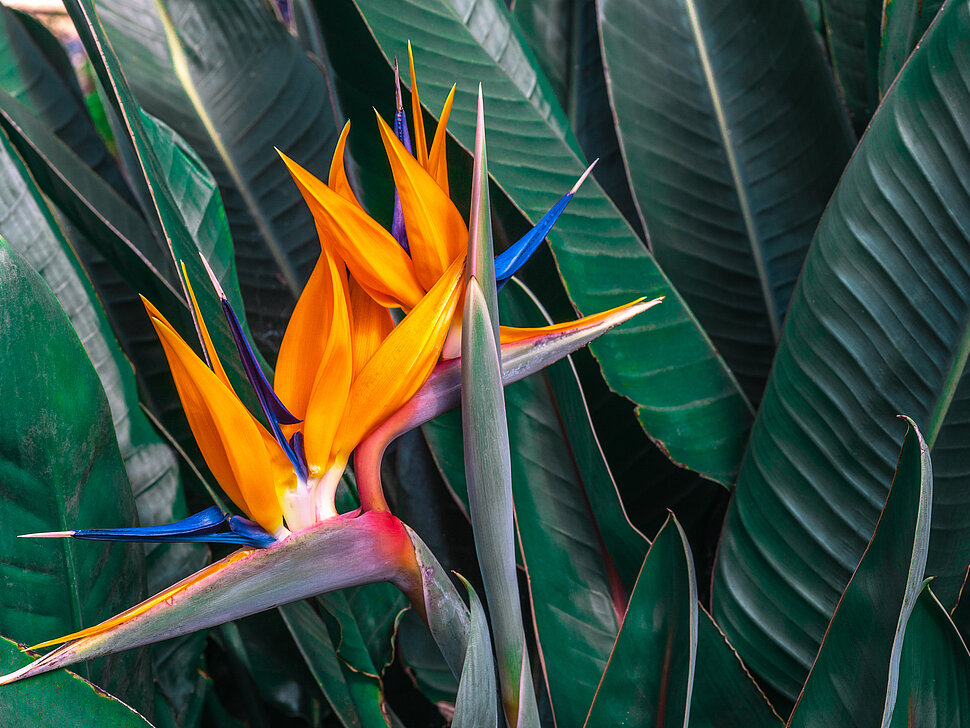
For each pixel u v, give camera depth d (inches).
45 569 35.1
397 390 30.4
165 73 55.3
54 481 34.9
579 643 41.4
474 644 29.6
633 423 50.9
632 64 54.2
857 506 41.3
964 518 40.6
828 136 53.7
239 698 59.5
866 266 40.4
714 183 55.4
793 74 53.5
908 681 36.5
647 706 36.8
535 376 40.9
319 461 30.4
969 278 39.1
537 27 64.8
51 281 41.9
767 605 42.8
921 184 39.4
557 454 41.4
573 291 45.5
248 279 57.4
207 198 42.1
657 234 55.7
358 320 31.3
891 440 40.7
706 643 37.9
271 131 56.2
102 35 35.6
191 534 29.7
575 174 45.6
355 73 42.6
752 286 56.4
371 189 46.1
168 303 39.1
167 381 48.0
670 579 36.0
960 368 39.7
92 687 31.7
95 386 36.2
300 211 56.7
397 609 45.1
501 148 44.0
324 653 48.0
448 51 43.6
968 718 36.2
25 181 41.5
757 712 38.0
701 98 54.9
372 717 45.2
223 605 29.8
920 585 32.9
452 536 52.7
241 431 29.1
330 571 30.5
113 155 58.0
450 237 30.7
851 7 62.8
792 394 41.9
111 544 37.0
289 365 31.0
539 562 41.4
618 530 40.6
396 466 53.3
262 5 54.7
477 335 29.0
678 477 53.2
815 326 41.3
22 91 55.2
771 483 42.4
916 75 39.4
